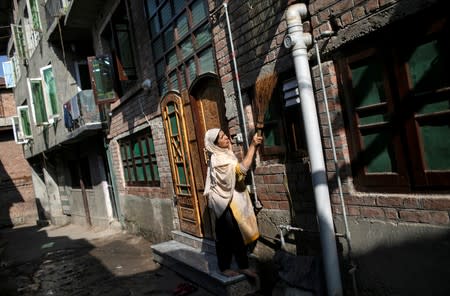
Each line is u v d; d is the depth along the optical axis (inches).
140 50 287.9
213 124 212.1
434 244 103.7
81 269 293.7
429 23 100.9
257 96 159.0
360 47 118.7
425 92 104.9
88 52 482.6
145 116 297.4
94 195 501.4
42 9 501.7
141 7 274.7
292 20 128.6
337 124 127.5
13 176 791.1
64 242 446.0
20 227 751.7
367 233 121.6
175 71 242.2
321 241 130.1
